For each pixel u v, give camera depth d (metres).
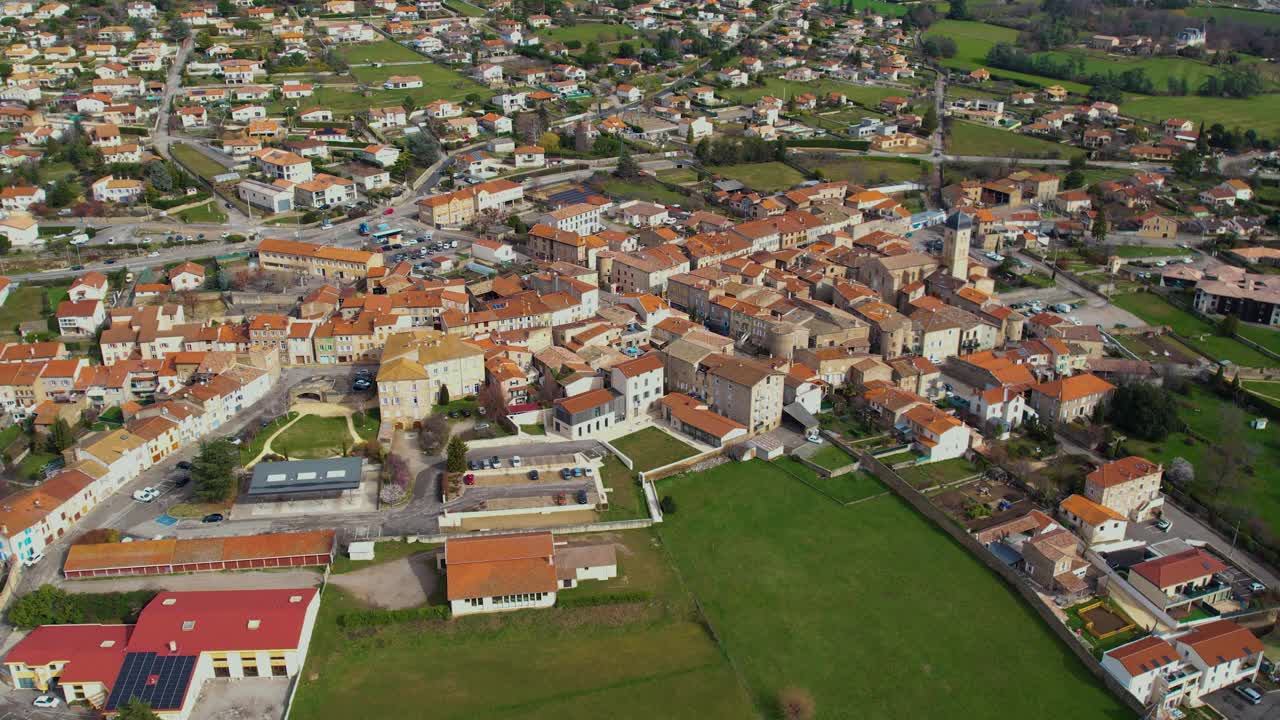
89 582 198.62
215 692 176.75
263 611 184.25
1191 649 192.38
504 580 197.12
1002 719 179.50
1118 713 182.00
